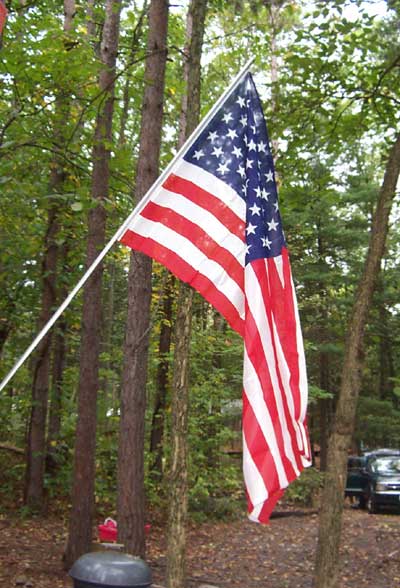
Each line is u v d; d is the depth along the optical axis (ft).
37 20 35.70
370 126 36.70
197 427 47.91
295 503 61.21
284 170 33.88
